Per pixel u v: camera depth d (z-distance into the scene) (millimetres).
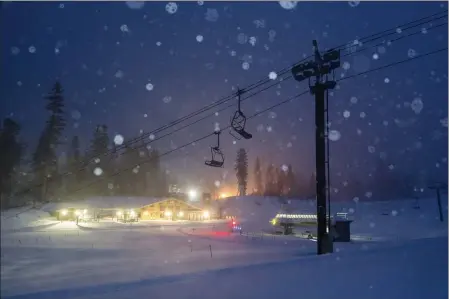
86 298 8812
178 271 17953
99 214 81250
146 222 78062
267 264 11859
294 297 8266
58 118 76812
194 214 93750
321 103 18578
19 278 17281
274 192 138625
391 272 10117
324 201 17953
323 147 18328
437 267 10555
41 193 72062
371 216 75688
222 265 19141
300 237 46312
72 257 24969
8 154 57125
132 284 9891
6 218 48969
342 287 8859
